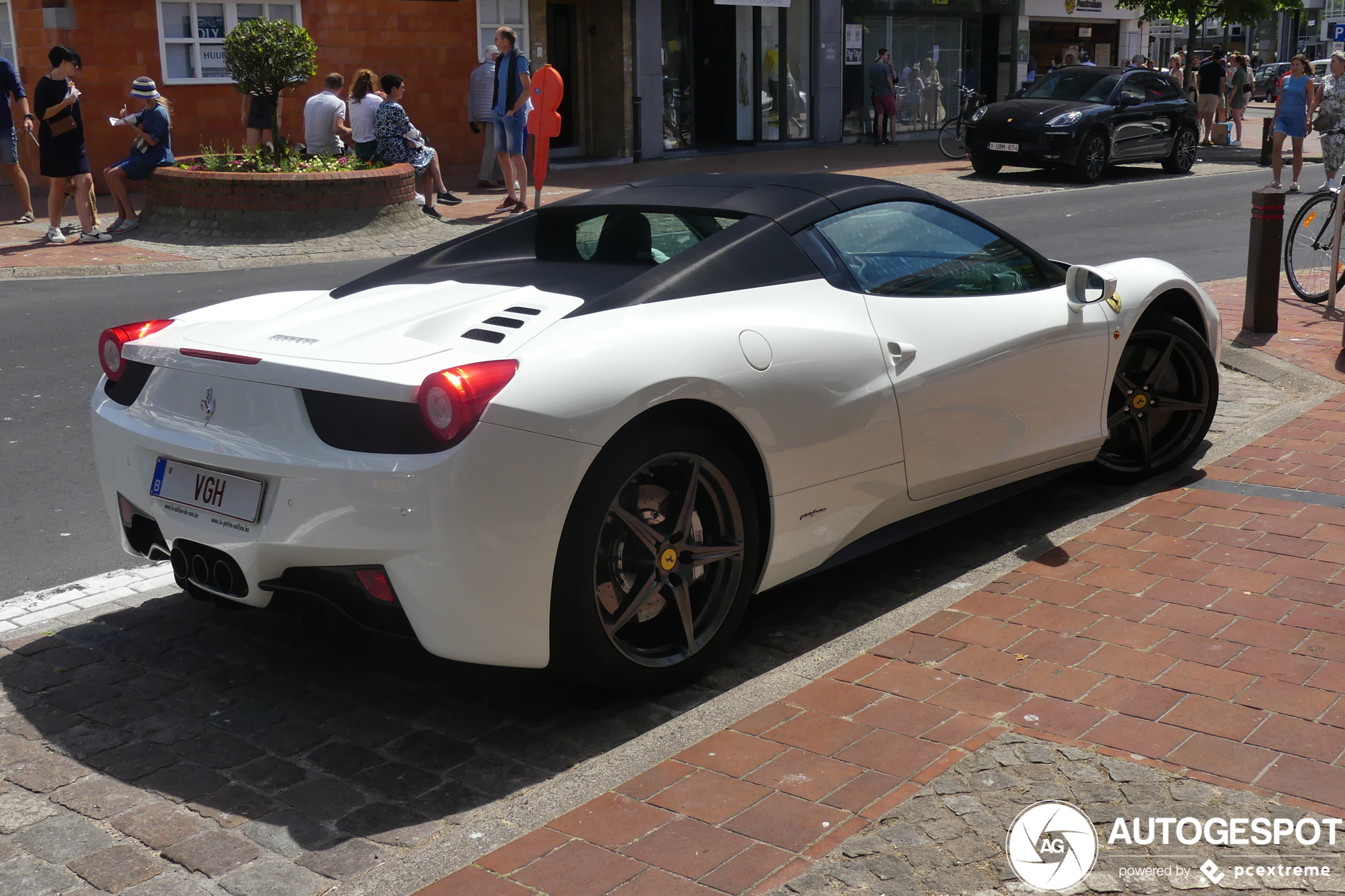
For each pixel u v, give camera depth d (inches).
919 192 174.4
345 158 568.7
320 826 113.3
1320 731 120.0
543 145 530.0
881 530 161.3
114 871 106.5
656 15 854.5
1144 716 124.4
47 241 497.7
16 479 218.1
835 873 100.2
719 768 118.8
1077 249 476.1
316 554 122.3
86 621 160.9
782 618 158.1
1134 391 197.9
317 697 139.2
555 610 124.9
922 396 156.4
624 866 103.8
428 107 759.7
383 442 119.8
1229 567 163.0
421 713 135.1
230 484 128.4
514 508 118.5
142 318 355.9
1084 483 203.6
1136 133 759.7
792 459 142.1
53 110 481.7
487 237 169.6
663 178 174.4
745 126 970.1
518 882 102.4
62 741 129.6
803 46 994.1
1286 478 198.2
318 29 706.2
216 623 159.6
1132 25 1315.2
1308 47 2513.5
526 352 124.3
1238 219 561.0
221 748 127.8
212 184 504.1
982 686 132.6
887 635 149.8
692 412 134.9
